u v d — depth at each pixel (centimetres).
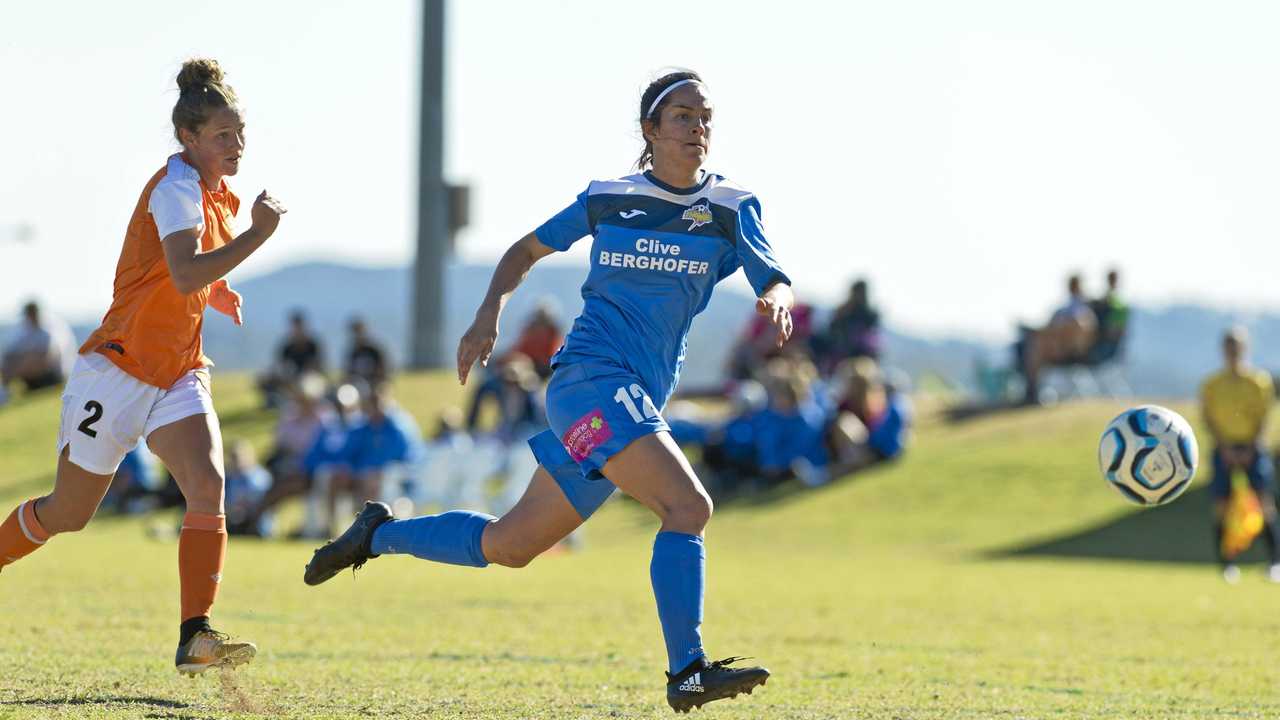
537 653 2572
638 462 1791
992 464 8294
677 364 1916
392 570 4859
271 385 10006
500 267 1889
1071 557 6669
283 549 6075
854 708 2025
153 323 1939
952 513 7556
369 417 7212
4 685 1981
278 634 2758
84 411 1944
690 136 1861
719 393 9625
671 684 1744
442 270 11550
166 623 2808
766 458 8119
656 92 1886
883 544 7062
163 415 1955
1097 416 9131
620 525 7856
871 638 3003
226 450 9125
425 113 11462
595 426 1809
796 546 7075
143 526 7794
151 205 1902
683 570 1753
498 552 1962
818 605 3800
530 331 8431
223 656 1906
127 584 3669
